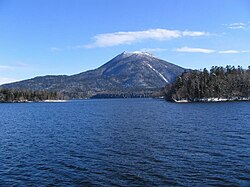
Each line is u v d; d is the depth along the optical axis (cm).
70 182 2853
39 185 2788
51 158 3838
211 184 2709
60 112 14288
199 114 10350
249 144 4412
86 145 4688
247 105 14812
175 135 5538
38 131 6700
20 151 4325
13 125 8206
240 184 2698
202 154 3859
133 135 5662
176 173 3055
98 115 11462
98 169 3272
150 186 2697
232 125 6788
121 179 2909
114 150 4247
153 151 4122
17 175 3109
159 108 14988
